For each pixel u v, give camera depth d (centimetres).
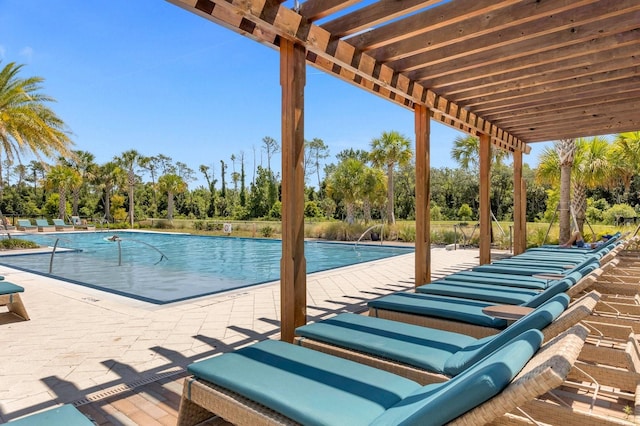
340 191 2012
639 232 996
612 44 393
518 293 423
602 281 436
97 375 308
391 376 214
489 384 133
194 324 443
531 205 2872
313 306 537
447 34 375
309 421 170
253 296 593
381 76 435
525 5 331
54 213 3303
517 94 559
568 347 144
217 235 2138
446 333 293
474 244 1426
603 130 800
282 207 361
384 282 721
